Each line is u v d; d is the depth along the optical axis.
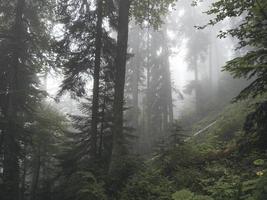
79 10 15.26
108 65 15.13
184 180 10.60
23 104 17.89
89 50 14.95
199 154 12.76
